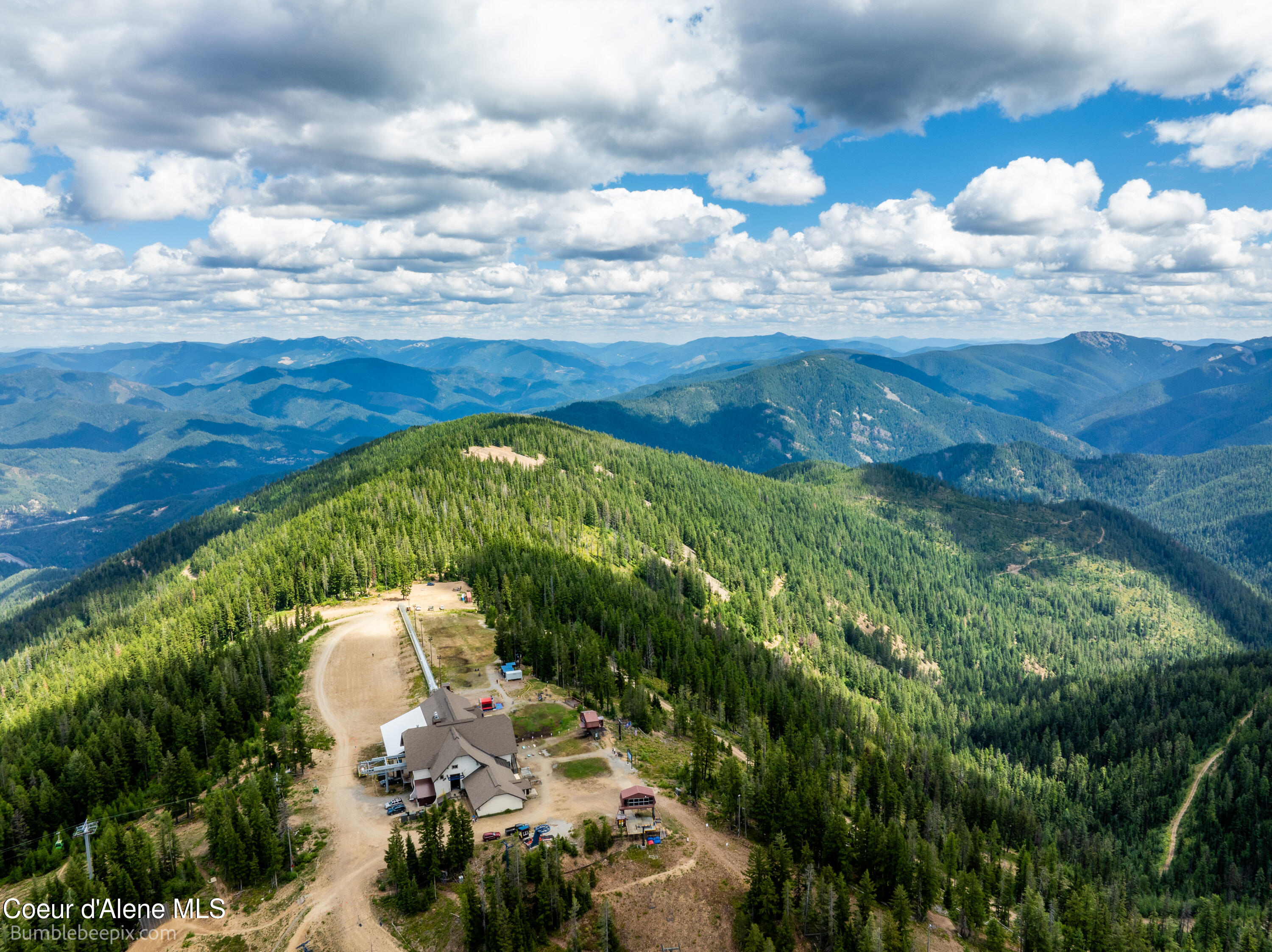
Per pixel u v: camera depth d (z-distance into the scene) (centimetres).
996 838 13525
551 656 15175
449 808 9950
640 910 8631
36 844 10319
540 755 11981
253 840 9031
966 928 10100
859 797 13138
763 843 10181
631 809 10119
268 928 8188
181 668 15288
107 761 11819
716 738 13688
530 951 7888
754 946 8131
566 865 9081
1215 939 12750
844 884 9094
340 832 9925
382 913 8388
